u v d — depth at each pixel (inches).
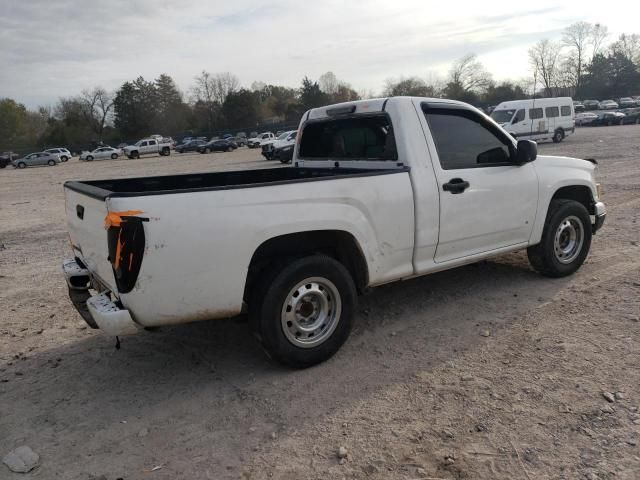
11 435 134.0
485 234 194.4
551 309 191.8
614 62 3818.9
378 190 164.4
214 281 139.3
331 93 3996.1
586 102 3093.0
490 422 126.3
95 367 169.5
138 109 3654.0
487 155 195.5
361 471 112.7
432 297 212.2
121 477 115.7
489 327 180.5
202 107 3865.7
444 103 186.4
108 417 140.0
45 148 3147.1
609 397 131.5
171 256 132.7
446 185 179.6
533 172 207.3
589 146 994.7
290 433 127.8
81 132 3518.7
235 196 140.3
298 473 113.5
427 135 178.9
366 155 192.7
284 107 4047.7
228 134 3201.3
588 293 204.4
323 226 153.2
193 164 1342.3
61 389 156.4
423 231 176.2
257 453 121.3
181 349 179.3
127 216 127.1
